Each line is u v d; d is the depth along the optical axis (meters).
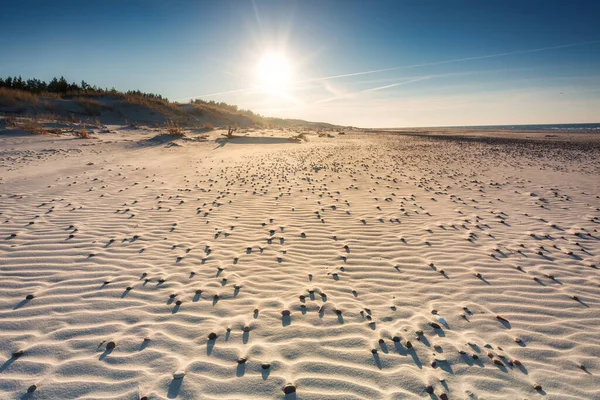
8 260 5.10
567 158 20.50
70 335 3.49
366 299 4.40
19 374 2.94
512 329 3.83
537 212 8.53
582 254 5.92
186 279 4.79
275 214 8.09
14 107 28.25
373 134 54.38
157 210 8.11
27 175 11.38
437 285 4.81
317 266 5.37
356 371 3.10
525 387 2.97
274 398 2.76
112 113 34.12
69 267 4.99
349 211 8.45
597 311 4.21
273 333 3.62
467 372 3.13
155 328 3.65
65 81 40.78
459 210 8.66
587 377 3.10
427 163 17.92
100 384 2.87
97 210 7.86
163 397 2.75
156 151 20.22
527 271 5.27
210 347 3.38
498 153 23.61
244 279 4.85
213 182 11.73
